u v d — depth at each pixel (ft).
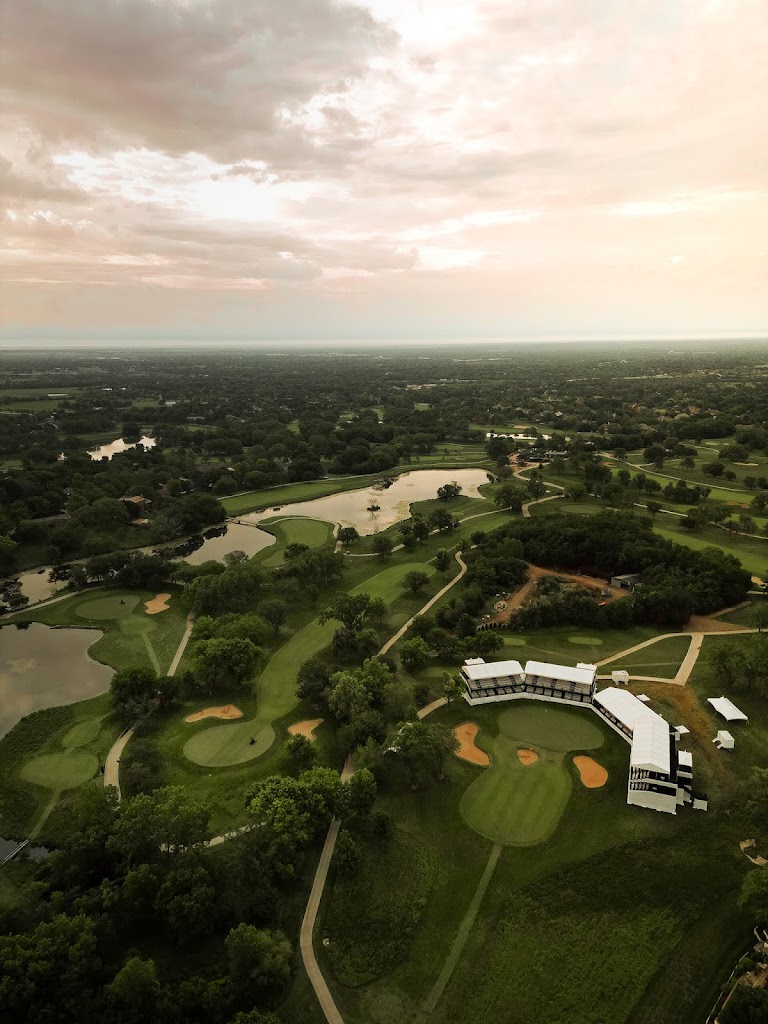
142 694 312.29
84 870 209.36
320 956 186.19
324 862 219.61
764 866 193.57
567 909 199.62
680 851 220.43
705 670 339.16
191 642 392.06
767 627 383.04
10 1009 162.20
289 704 320.50
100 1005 165.48
